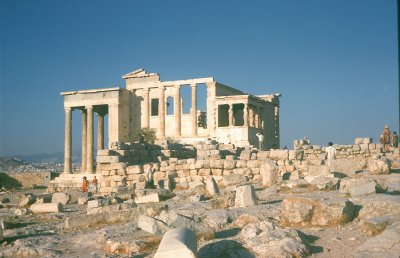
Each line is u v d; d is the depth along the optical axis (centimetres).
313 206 1325
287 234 1063
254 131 6444
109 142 6775
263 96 7944
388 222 1138
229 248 989
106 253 1131
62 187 5462
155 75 7088
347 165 2545
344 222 1289
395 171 2578
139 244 1143
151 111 7425
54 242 1359
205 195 2411
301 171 2802
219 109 6925
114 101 6775
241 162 3111
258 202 1838
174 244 809
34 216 2169
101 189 3478
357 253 919
